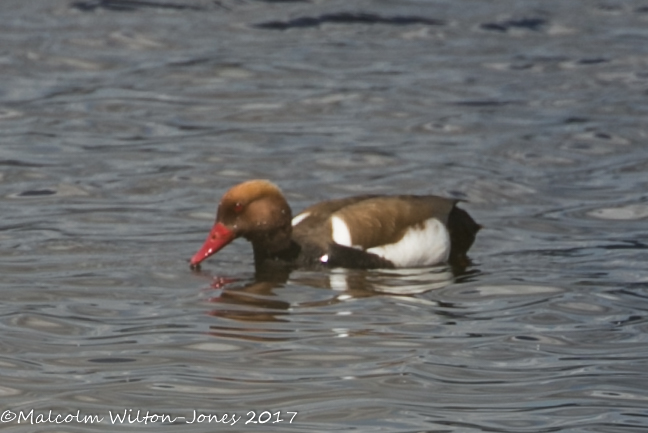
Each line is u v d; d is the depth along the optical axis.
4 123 18.52
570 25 24.75
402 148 17.64
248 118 19.08
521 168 16.78
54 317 10.75
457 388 9.22
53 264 12.41
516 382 9.36
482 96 20.28
